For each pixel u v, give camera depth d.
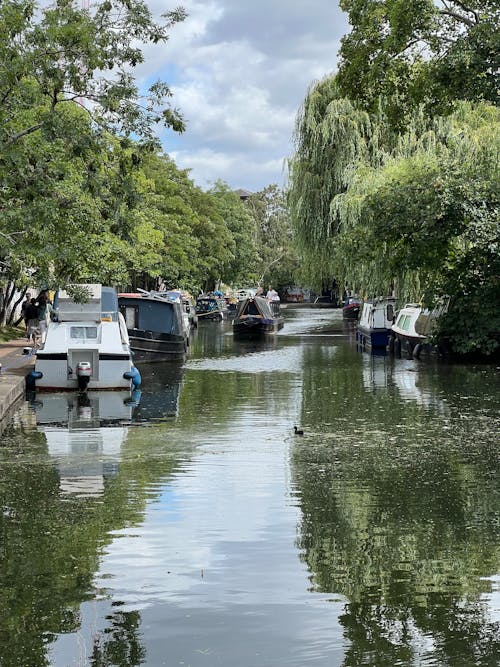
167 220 72.75
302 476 15.08
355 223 43.06
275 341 55.66
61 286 27.33
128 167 24.75
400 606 8.96
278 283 157.38
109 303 31.89
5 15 22.31
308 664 7.64
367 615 8.70
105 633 8.29
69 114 24.11
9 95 23.17
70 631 8.34
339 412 23.20
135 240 42.72
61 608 8.91
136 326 41.78
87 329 29.34
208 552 10.68
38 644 8.06
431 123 44.81
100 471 15.50
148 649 7.94
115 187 24.75
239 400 25.97
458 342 39.94
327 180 48.84
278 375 33.97
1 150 21.97
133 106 23.62
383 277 46.53
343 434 19.58
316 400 25.81
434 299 40.09
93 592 9.35
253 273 132.00
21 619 8.63
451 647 7.96
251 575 9.88
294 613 8.76
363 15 30.98
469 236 37.25
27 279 31.20
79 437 19.34
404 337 43.38
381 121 46.50
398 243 39.44
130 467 15.87
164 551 10.73
